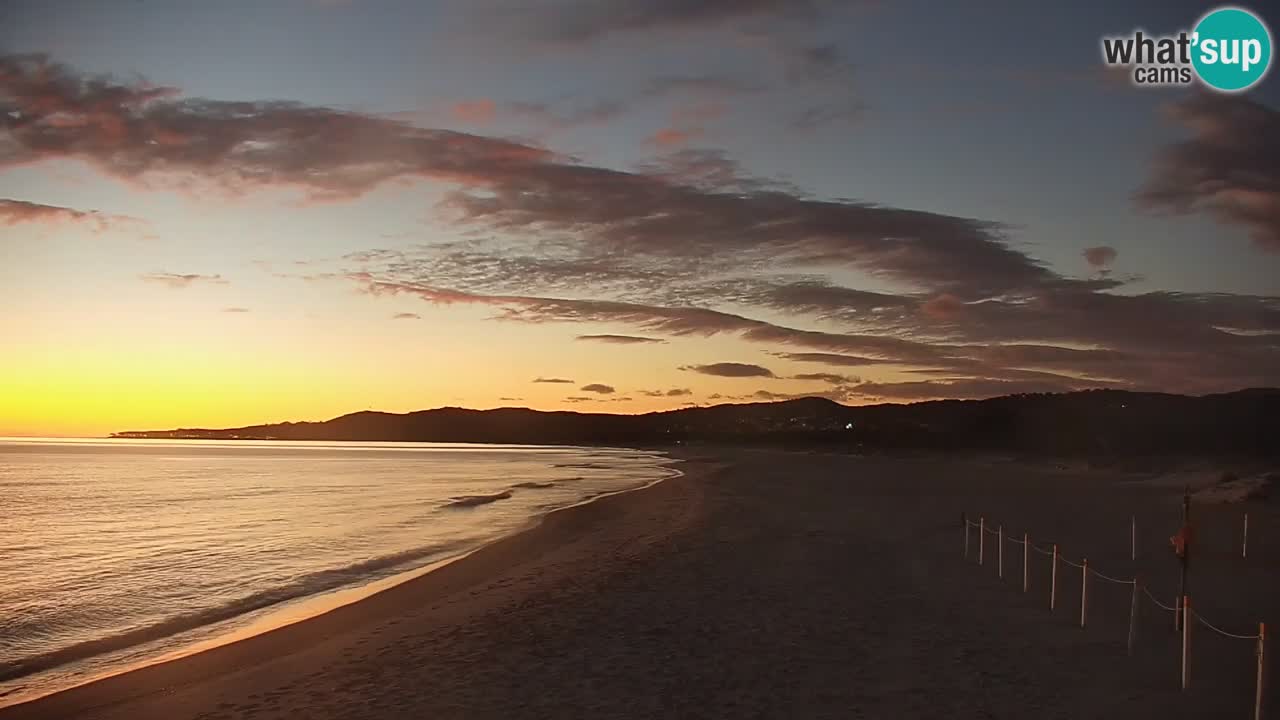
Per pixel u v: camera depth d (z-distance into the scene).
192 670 12.06
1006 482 54.38
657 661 11.24
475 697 10.06
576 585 17.38
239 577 21.86
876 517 29.69
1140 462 71.06
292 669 11.91
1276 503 32.81
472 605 15.97
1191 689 9.42
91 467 101.19
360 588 19.98
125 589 20.36
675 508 35.62
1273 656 10.70
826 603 14.60
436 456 162.00
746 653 11.47
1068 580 16.48
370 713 9.71
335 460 133.75
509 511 40.62
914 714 8.81
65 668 13.52
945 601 14.58
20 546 28.70
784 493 44.41
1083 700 9.12
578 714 9.24
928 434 152.12
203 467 102.69
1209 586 15.51
